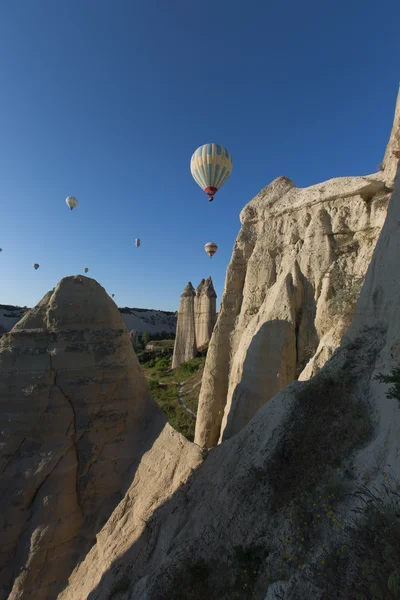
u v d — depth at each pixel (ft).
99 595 25.43
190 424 96.12
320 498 18.33
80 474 32.94
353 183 53.42
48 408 33.78
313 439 22.85
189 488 28.48
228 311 70.28
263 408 29.19
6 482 31.53
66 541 30.27
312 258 54.13
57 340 35.91
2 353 35.27
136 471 33.78
